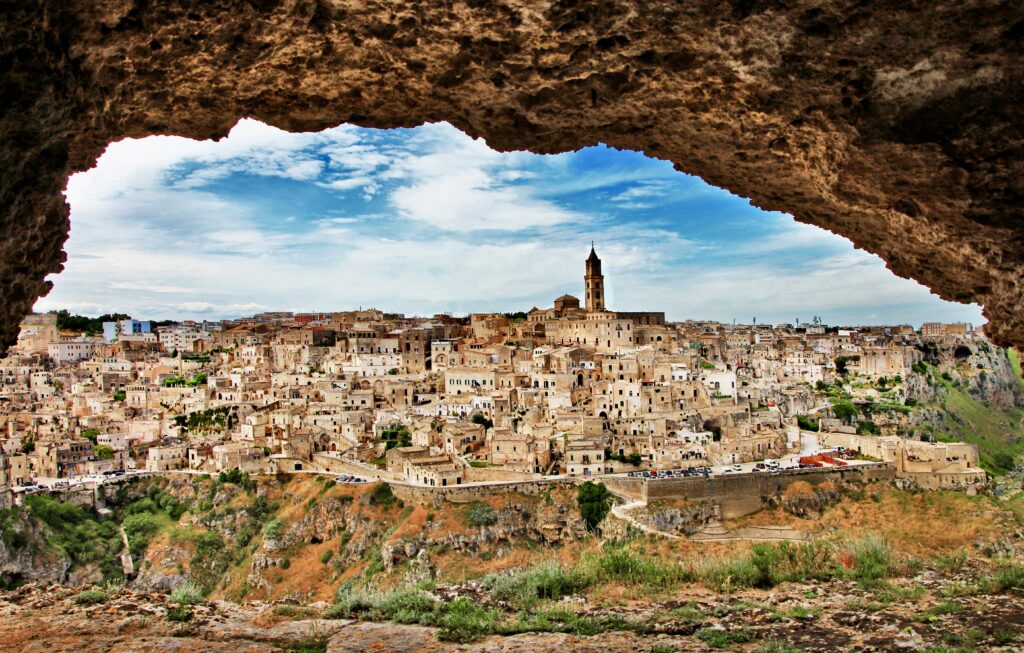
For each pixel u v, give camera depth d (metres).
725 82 10.32
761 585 16.95
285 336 156.25
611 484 68.94
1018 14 8.07
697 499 66.69
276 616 14.58
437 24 9.73
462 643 12.70
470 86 11.26
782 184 12.78
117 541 79.19
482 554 65.00
